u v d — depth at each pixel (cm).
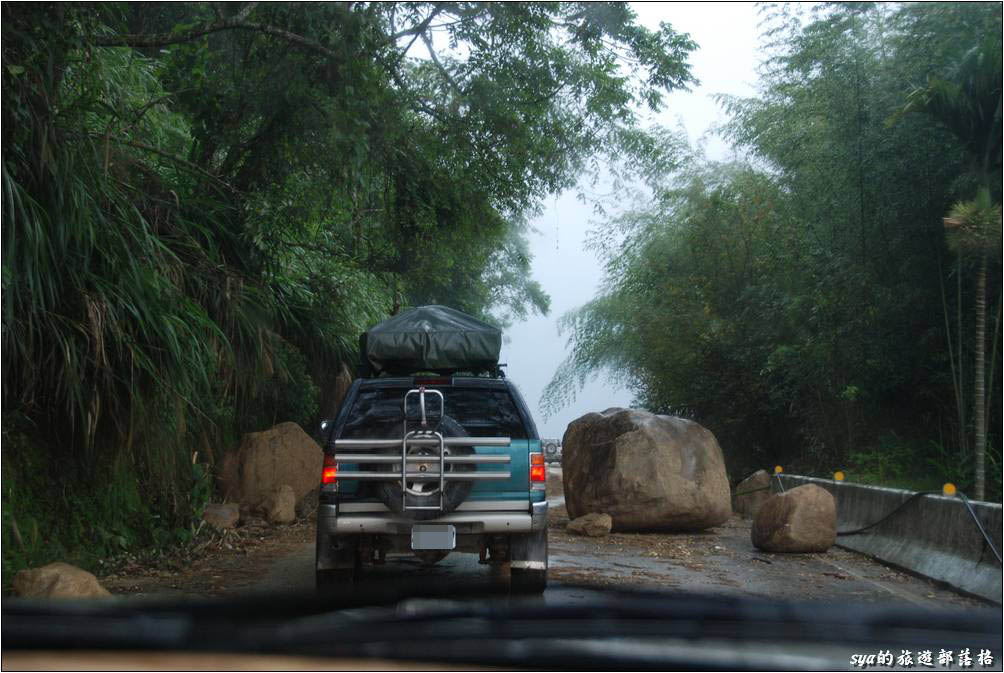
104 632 223
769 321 1616
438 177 1252
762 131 1639
